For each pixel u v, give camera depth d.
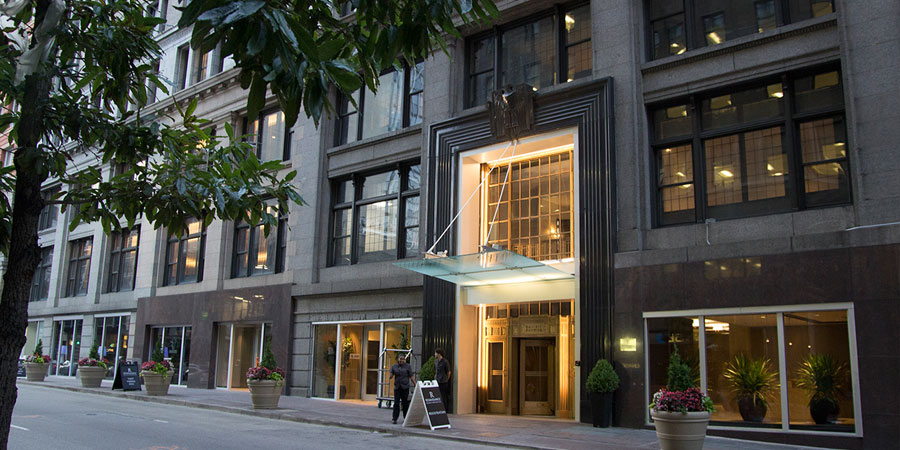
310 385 23.02
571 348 17.50
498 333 19.03
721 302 14.37
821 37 14.42
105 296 33.28
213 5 3.41
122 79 6.54
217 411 18.88
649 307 15.34
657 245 15.90
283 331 24.00
